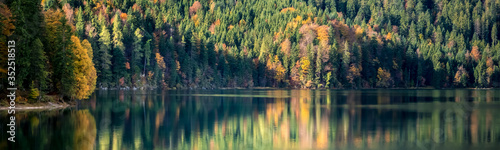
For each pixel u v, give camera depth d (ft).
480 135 188.03
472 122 224.53
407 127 210.18
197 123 224.94
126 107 299.58
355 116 251.19
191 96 440.86
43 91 287.69
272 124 222.48
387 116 249.96
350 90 649.61
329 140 181.27
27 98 272.92
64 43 287.69
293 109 292.61
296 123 225.76
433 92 559.38
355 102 355.77
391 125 216.33
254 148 168.76
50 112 256.73
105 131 197.06
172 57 649.20
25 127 201.87
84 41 359.46
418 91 600.80
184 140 180.75
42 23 285.02
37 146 163.63
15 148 160.15
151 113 264.52
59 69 285.43
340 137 187.01
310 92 559.79
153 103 337.93
